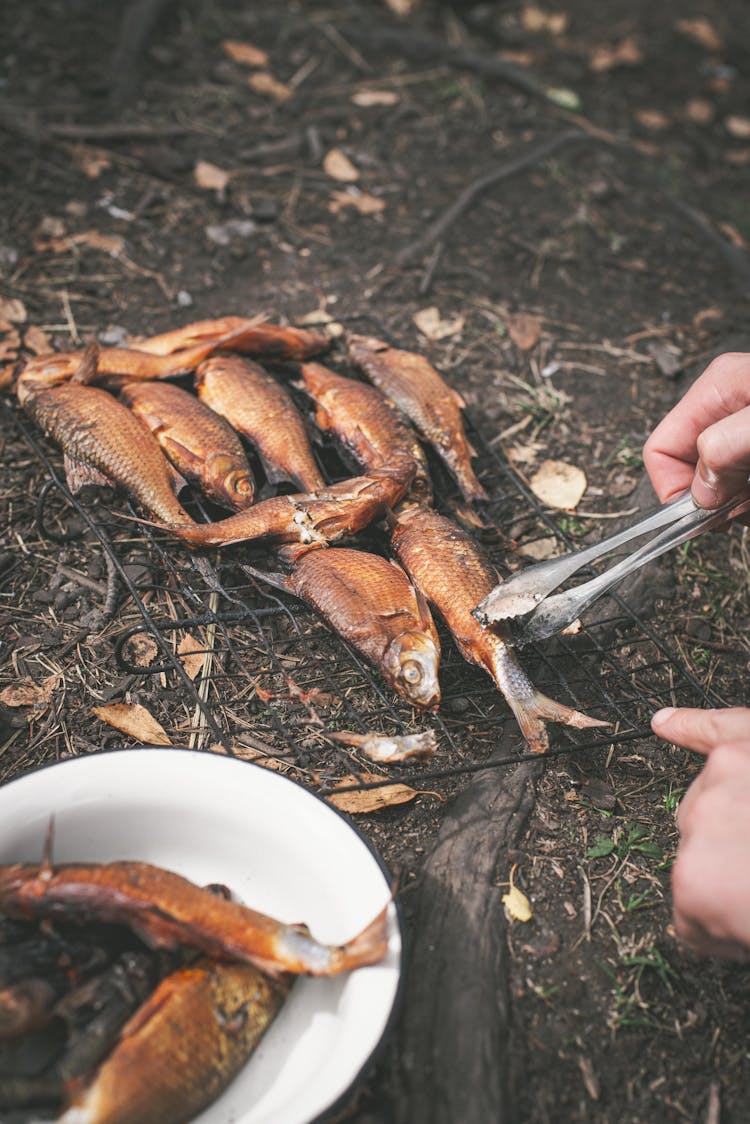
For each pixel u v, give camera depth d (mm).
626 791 893
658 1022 786
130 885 716
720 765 743
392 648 855
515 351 1242
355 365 1088
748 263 1417
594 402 1200
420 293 1283
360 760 884
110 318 1203
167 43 1605
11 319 1169
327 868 760
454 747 851
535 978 795
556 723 917
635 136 1679
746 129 1774
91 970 707
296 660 936
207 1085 693
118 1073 668
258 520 917
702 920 709
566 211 1446
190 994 702
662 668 971
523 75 1704
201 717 901
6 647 934
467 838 844
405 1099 730
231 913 717
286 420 1001
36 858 761
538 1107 746
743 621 1027
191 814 780
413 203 1421
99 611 961
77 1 1601
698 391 898
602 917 827
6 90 1433
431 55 1725
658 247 1427
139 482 956
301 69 1645
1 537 1005
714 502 832
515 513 1073
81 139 1395
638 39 1968
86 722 897
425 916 802
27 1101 658
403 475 944
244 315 1229
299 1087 713
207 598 966
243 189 1387
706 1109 756
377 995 708
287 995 734
